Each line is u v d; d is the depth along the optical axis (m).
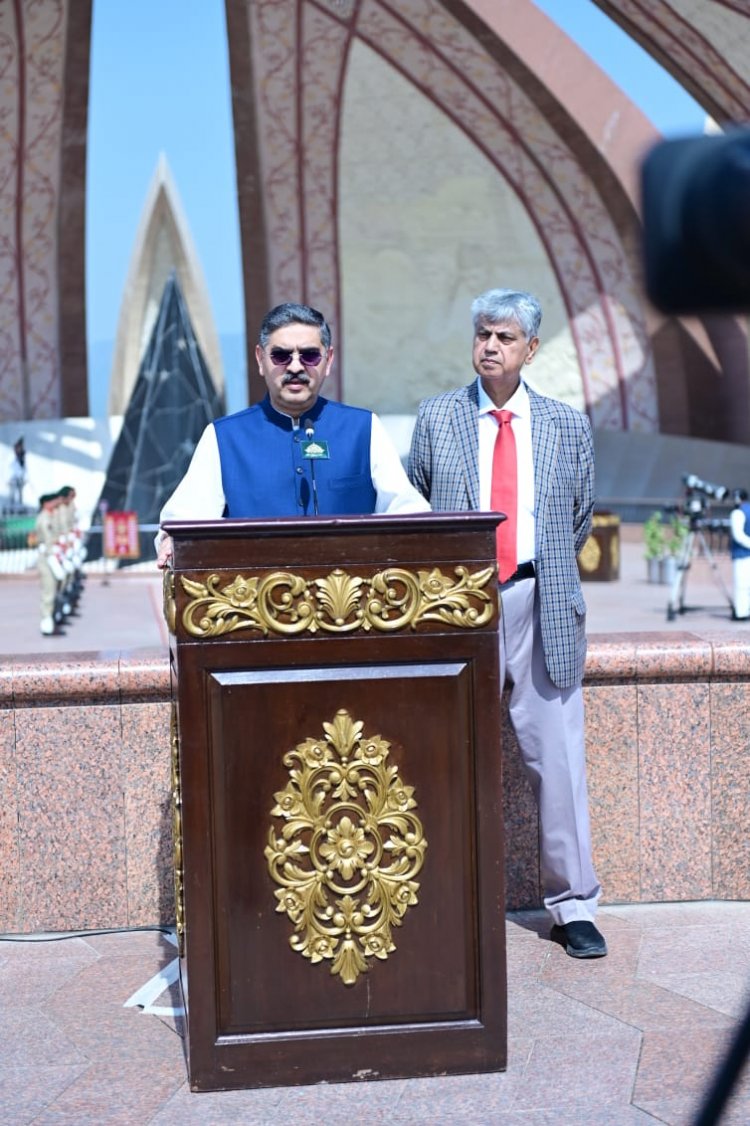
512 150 22.27
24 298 23.81
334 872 2.54
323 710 2.52
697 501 12.08
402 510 2.90
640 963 3.20
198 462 2.93
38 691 3.49
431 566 2.53
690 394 23.14
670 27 16.28
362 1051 2.55
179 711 2.49
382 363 24.56
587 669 3.61
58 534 14.51
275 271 23.66
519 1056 2.66
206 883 2.50
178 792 2.68
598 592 14.81
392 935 2.56
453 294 24.19
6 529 20.00
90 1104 2.48
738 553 11.64
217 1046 2.52
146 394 20.23
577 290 23.53
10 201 22.86
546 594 3.22
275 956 2.53
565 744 3.30
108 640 11.57
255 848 2.52
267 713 2.51
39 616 14.02
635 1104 2.42
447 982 2.57
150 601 15.25
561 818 3.30
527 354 3.22
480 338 3.19
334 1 19.67
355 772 2.53
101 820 3.56
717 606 13.06
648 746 3.68
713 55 16.44
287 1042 2.53
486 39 19.77
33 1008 3.00
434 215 23.44
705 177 0.73
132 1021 2.91
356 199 23.12
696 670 3.62
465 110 21.70
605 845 3.69
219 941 2.52
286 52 20.75
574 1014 2.88
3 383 24.23
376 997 2.56
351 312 24.23
